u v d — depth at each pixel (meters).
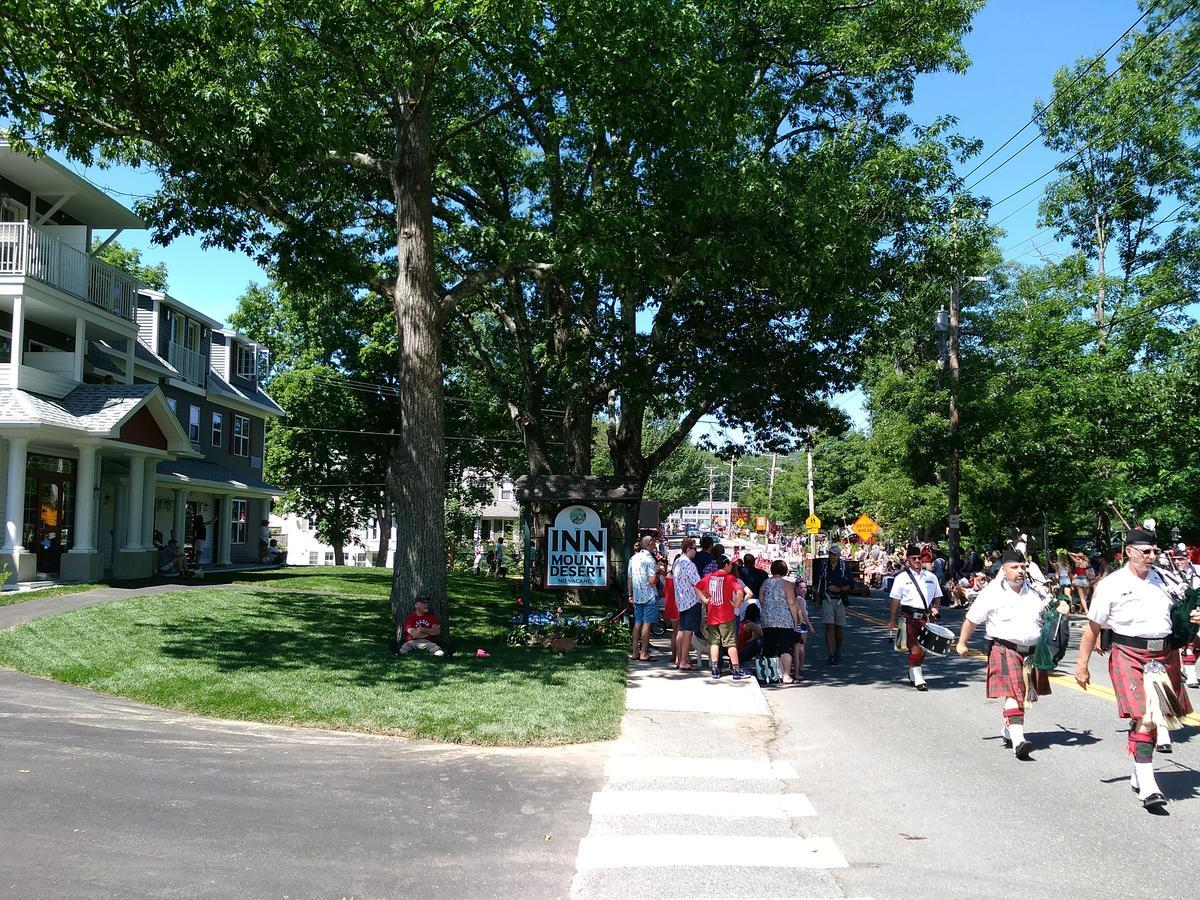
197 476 30.97
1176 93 30.88
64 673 10.94
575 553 16.11
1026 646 8.37
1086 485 26.81
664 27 12.97
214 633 13.86
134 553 23.30
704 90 13.41
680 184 13.93
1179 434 23.38
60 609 15.74
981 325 37.72
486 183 20.48
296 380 42.62
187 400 32.31
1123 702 6.88
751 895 5.07
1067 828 6.25
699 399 20.11
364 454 45.22
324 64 14.42
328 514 46.38
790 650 12.91
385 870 5.36
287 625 15.20
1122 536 25.92
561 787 7.26
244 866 5.32
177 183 15.73
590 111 14.29
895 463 36.88
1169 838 6.03
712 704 10.62
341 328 42.34
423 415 13.52
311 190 16.42
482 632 16.44
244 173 13.83
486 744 8.65
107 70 12.37
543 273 14.76
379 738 8.83
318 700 9.84
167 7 12.59
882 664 15.00
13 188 22.19
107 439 21.17
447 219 20.20
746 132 16.72
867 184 18.19
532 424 22.44
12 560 19.70
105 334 24.48
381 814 6.39
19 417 19.06
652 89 13.71
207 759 7.64
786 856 5.71
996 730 9.49
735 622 12.30
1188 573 12.22
